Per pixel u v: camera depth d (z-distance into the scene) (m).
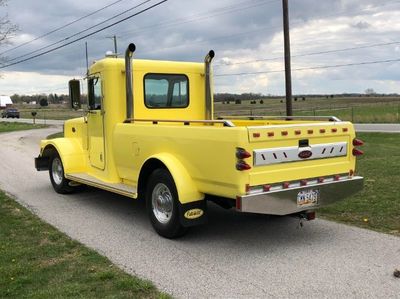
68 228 6.56
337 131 5.70
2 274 4.69
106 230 6.45
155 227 6.13
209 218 7.00
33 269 4.85
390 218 6.64
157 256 5.32
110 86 7.22
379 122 35.53
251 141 4.96
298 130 5.32
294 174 5.35
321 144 5.56
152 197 6.18
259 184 5.09
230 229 6.40
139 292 4.25
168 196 5.97
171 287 4.41
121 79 7.27
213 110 8.04
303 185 5.43
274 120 7.19
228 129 5.04
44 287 4.39
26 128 39.53
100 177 7.76
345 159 5.85
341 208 7.24
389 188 8.57
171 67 7.59
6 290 4.29
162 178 5.92
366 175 10.09
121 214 7.36
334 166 5.73
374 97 117.06
